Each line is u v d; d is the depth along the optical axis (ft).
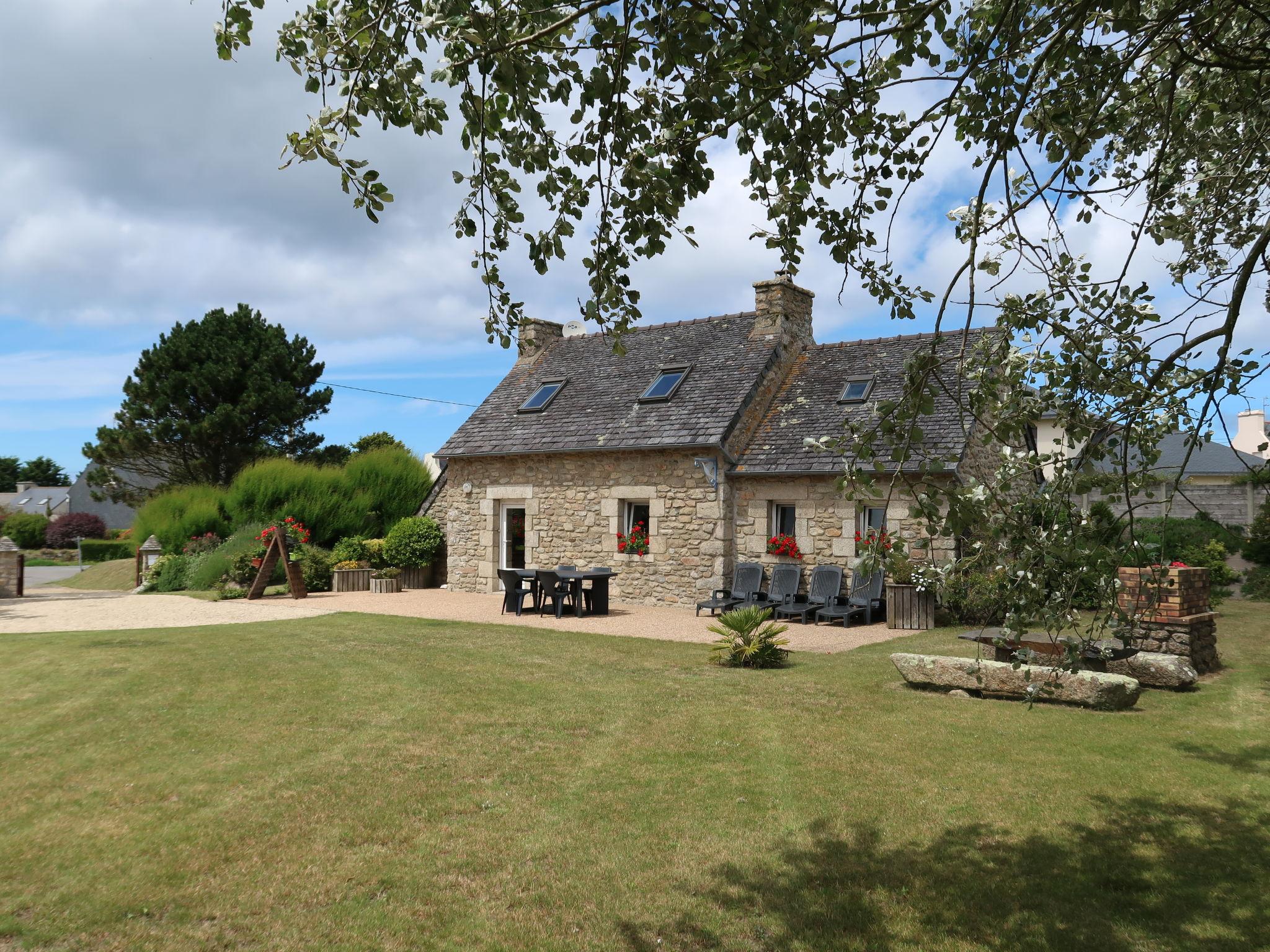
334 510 68.28
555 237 10.88
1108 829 14.33
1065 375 10.90
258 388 96.37
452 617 44.50
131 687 25.44
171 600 52.49
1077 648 10.19
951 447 38.99
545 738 20.18
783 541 45.44
